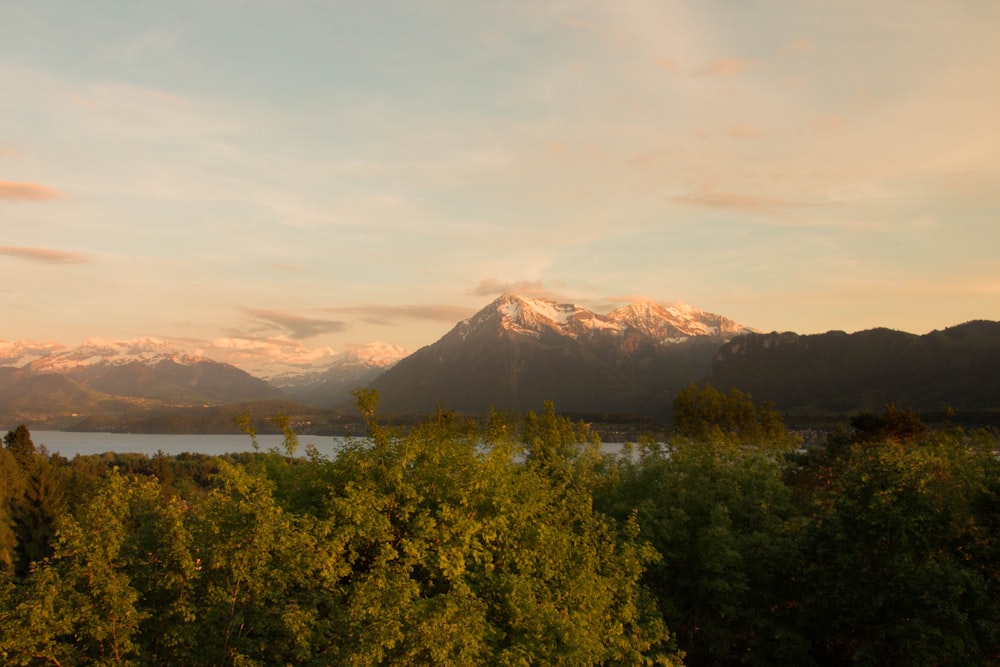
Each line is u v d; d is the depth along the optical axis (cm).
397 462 2331
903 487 2981
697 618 3650
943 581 2688
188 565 1766
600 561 2725
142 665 1675
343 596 2058
